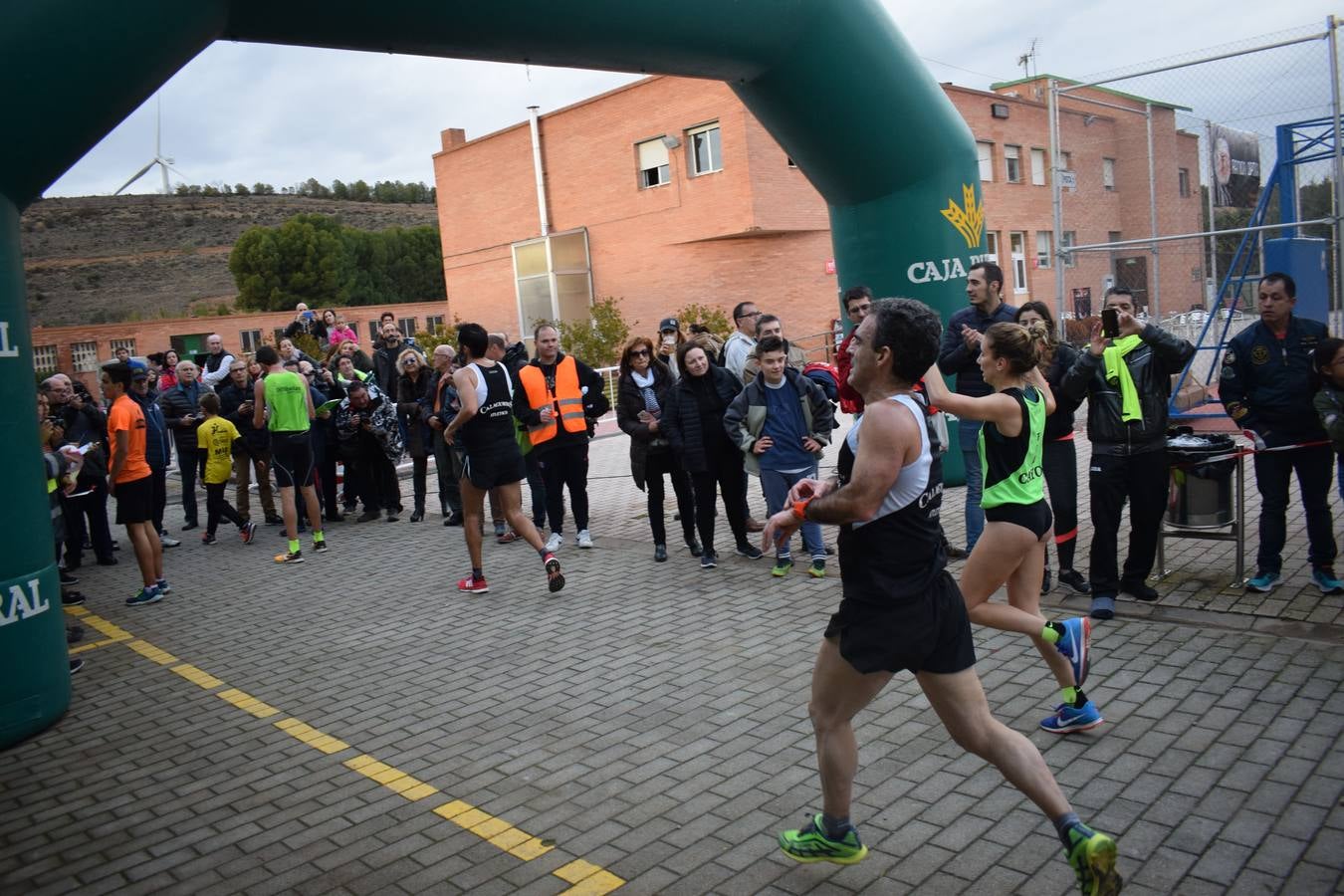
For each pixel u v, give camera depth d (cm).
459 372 693
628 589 719
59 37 460
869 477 282
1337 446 518
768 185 2542
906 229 910
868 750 418
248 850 380
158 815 418
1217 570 621
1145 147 2505
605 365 2361
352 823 395
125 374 782
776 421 689
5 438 508
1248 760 380
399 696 542
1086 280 2611
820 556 704
